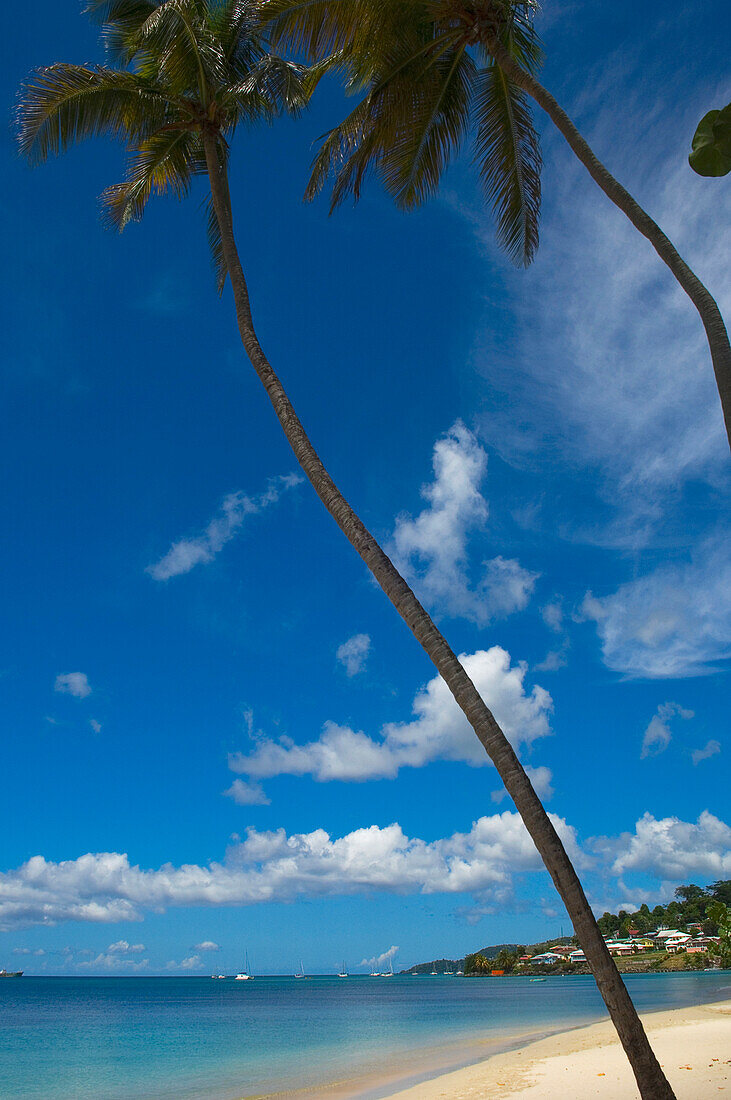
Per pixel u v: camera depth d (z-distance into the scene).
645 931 145.62
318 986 169.88
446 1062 19.16
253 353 10.41
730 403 6.67
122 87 12.16
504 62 9.90
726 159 2.34
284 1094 15.60
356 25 10.88
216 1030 38.19
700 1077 11.74
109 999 95.75
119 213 13.48
